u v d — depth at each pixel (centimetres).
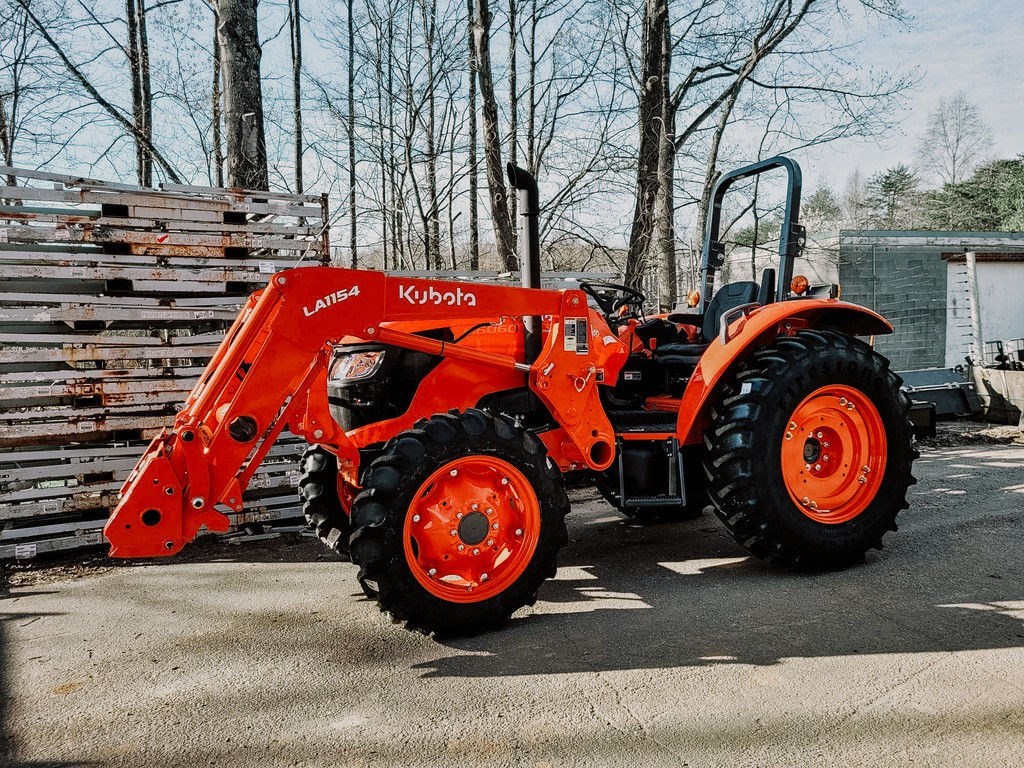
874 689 258
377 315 326
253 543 482
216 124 1137
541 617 339
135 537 291
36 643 326
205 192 480
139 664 301
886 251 1357
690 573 395
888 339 1354
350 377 373
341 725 247
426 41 1202
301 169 1277
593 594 368
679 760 219
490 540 328
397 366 370
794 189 435
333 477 391
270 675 288
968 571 378
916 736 228
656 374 466
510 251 1049
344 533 393
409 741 235
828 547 381
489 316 346
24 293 440
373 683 278
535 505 330
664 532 478
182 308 473
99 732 248
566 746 229
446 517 321
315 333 315
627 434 389
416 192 1099
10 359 436
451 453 314
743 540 383
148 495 291
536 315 358
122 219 459
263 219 545
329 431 330
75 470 448
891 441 407
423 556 319
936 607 332
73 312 448
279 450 495
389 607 308
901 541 434
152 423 466
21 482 439
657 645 302
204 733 245
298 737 240
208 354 479
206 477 299
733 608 340
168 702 268
